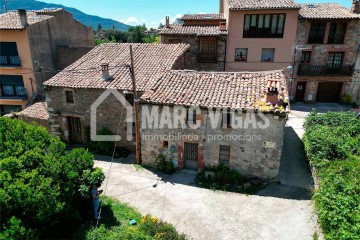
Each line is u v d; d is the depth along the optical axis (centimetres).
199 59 2598
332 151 1365
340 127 1650
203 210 1226
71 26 2819
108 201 1289
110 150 1775
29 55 2338
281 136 1324
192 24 2823
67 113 1819
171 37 2562
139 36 6462
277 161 1367
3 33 2300
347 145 1416
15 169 980
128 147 1769
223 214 1198
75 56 2598
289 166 1535
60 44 2666
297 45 2578
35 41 2372
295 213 1184
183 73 1647
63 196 1018
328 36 2561
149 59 1909
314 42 2573
